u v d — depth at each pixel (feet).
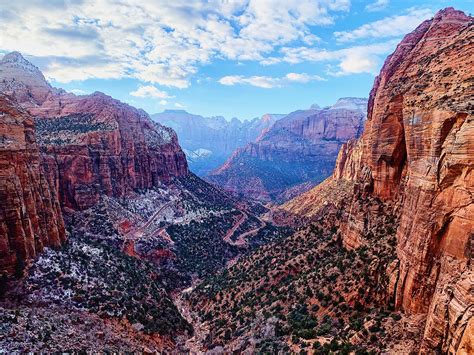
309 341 123.65
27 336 115.03
